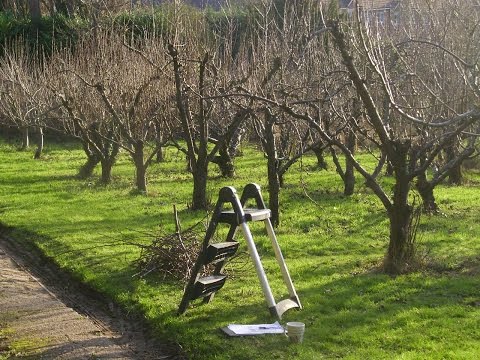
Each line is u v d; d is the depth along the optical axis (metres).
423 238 10.31
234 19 20.59
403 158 8.28
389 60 12.06
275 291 7.88
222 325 6.79
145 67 15.84
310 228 11.40
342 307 7.26
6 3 34.88
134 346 6.75
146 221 12.21
